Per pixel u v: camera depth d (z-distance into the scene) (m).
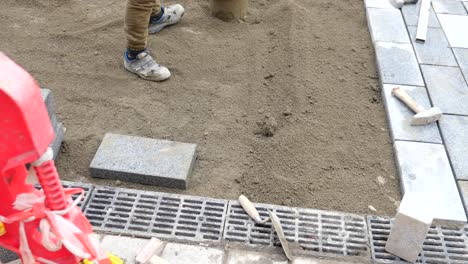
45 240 1.41
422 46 3.65
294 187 2.58
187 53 3.59
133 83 3.30
